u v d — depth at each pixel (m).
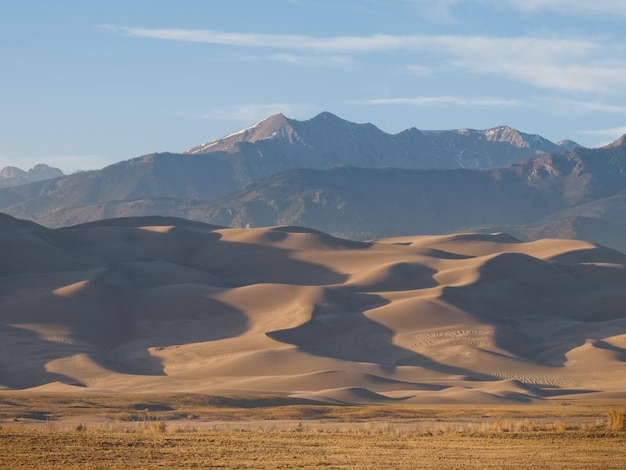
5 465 56.75
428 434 79.62
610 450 66.75
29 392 166.00
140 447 67.00
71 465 57.06
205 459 60.56
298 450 66.19
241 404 154.25
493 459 61.34
